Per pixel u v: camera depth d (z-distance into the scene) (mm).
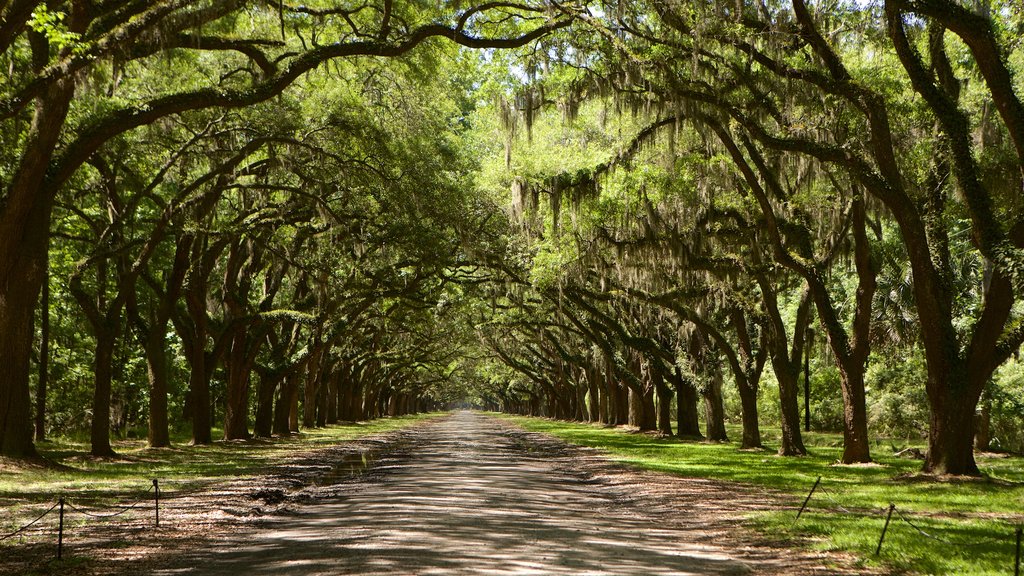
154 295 34312
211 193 26859
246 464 25234
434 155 30062
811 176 22844
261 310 37625
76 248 32781
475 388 152500
